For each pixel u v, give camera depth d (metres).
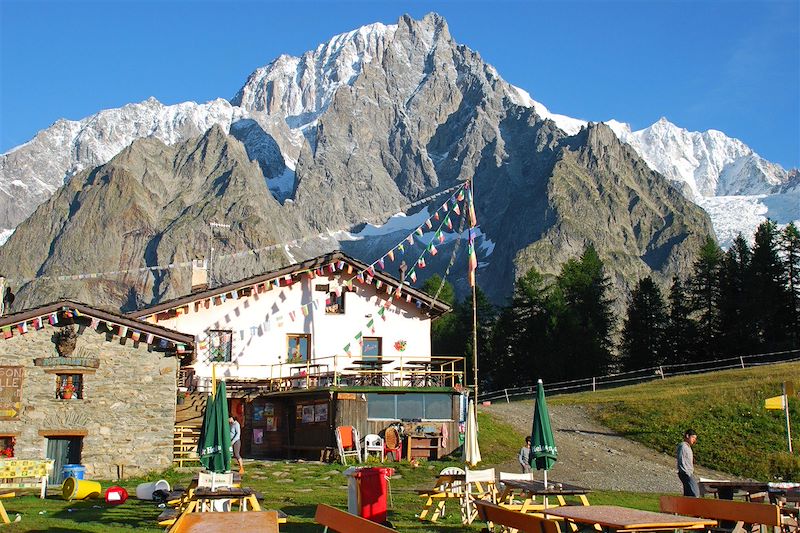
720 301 102.44
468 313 112.88
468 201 38.22
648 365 101.75
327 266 49.41
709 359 100.44
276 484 30.50
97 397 34.12
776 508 14.38
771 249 105.94
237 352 47.69
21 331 33.81
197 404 43.22
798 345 95.88
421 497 26.95
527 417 52.53
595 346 99.12
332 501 25.47
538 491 19.16
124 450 34.00
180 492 21.62
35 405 33.56
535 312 105.06
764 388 50.16
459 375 44.53
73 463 33.69
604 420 51.34
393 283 50.38
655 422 48.50
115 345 34.62
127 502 24.95
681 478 22.81
